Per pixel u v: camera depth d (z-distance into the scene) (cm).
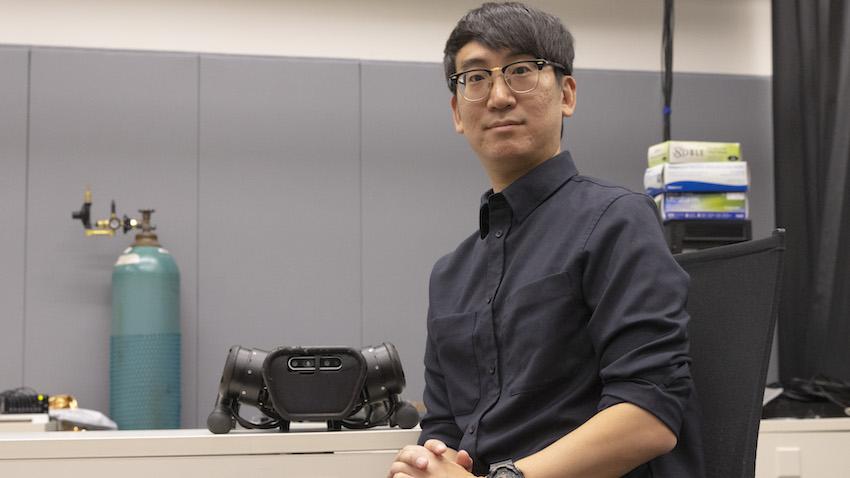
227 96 420
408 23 438
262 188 419
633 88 450
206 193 414
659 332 116
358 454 136
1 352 394
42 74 407
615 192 129
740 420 120
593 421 116
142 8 418
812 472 245
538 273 129
